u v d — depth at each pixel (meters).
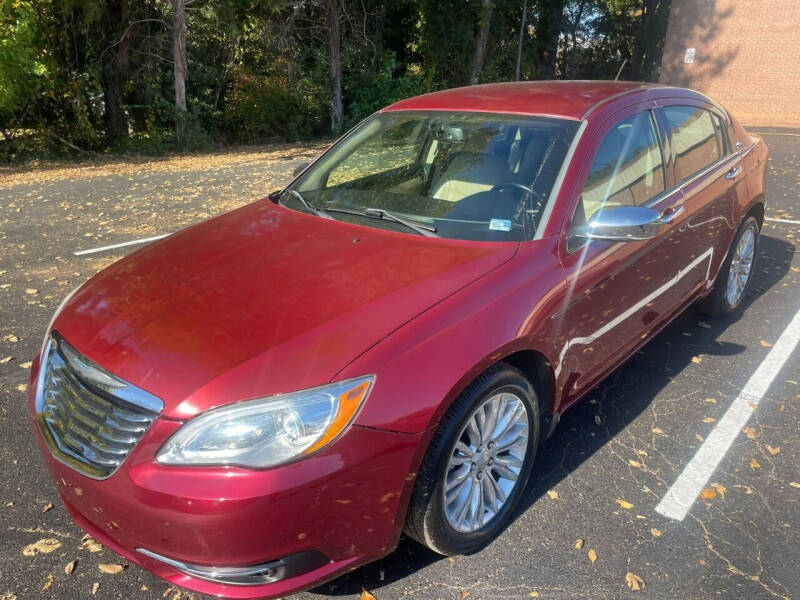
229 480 2.01
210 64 21.45
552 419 3.04
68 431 2.32
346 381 2.14
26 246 6.90
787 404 3.82
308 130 22.92
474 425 2.54
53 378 2.48
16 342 4.54
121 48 18.34
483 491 2.68
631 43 33.44
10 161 15.72
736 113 22.05
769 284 5.68
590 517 2.89
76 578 2.54
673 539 2.76
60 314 2.72
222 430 2.05
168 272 2.79
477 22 24.62
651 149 3.66
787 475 3.18
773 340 4.62
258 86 21.45
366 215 3.21
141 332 2.38
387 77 22.64
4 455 3.29
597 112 3.36
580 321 2.98
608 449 3.40
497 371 2.54
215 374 2.14
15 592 2.46
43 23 16.03
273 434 2.05
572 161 3.11
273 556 2.09
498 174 3.19
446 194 3.23
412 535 2.51
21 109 16.20
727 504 2.98
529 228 2.94
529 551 2.69
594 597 2.46
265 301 2.47
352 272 2.65
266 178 11.31
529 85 3.97
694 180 4.01
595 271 3.02
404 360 2.25
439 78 25.94
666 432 3.55
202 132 19.06
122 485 2.11
